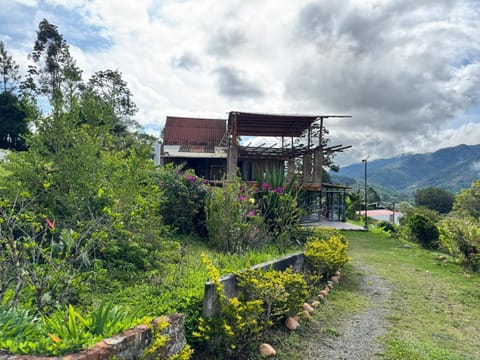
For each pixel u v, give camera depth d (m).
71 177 4.54
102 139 5.41
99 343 2.03
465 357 3.56
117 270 4.24
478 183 33.72
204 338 3.14
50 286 2.82
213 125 24.34
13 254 2.73
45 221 3.94
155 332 2.41
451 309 5.04
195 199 7.41
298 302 4.21
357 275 6.88
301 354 3.56
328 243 6.89
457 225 8.32
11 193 4.18
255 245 6.32
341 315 4.70
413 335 4.10
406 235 11.72
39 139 4.77
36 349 1.85
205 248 6.20
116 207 4.41
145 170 5.01
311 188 15.66
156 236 5.16
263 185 8.32
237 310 3.29
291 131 18.47
